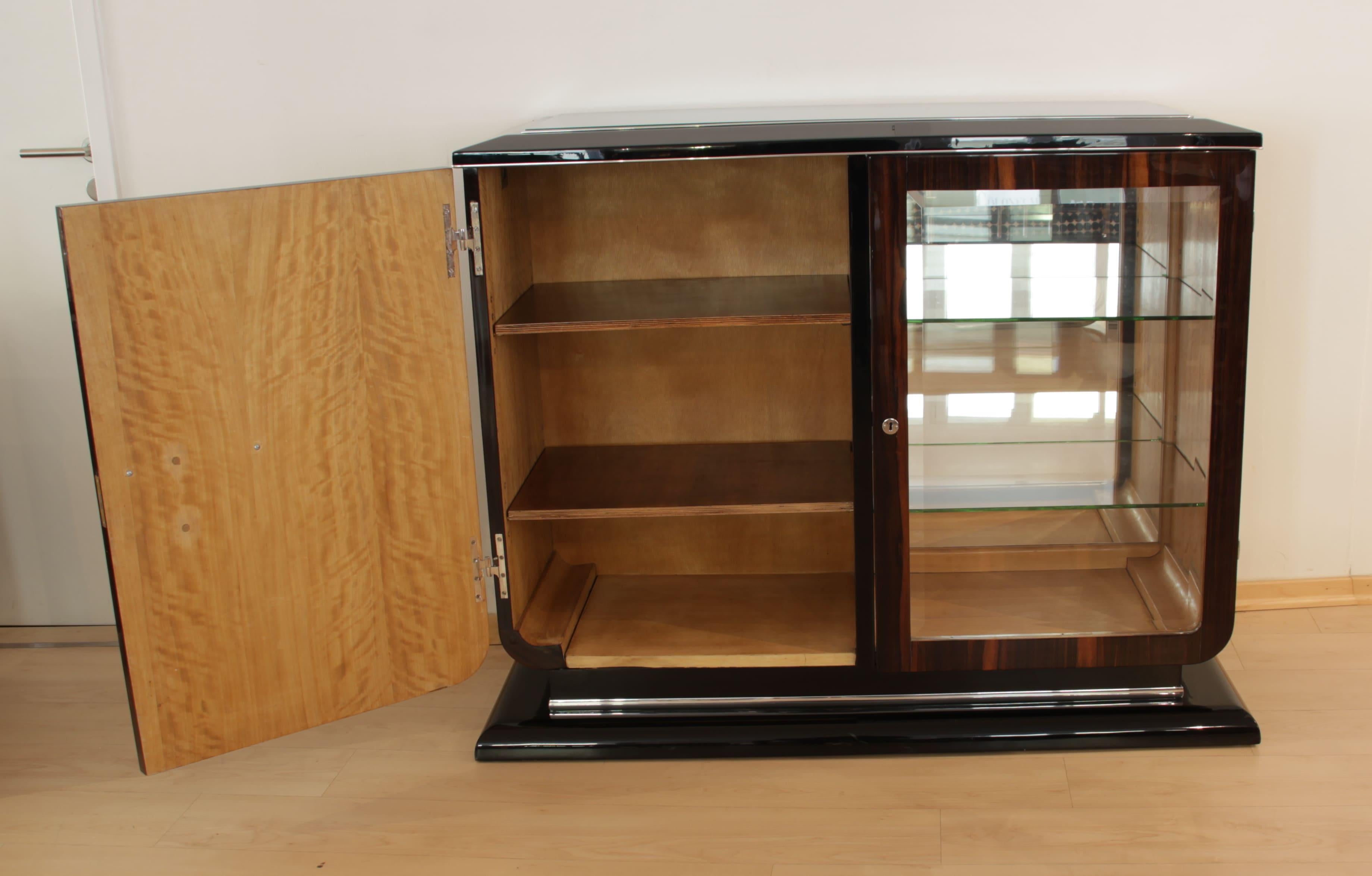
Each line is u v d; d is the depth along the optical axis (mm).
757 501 1876
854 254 1701
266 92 2146
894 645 1872
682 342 2152
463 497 1822
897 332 1727
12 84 2227
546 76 2127
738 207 2070
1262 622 2281
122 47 2125
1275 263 2150
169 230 1549
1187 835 1669
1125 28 2051
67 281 1510
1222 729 1873
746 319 1776
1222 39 2047
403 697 1884
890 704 1961
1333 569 2318
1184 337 1812
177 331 1585
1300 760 1834
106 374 1559
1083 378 1808
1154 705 1925
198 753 1753
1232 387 1728
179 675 1710
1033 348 1789
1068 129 1680
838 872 1631
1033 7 2049
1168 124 1725
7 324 2348
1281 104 2072
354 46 2123
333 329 1674
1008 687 1953
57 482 2438
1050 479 1855
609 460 2133
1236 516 1788
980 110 1955
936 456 1840
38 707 2199
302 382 1675
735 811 1785
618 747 1929
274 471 1693
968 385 1805
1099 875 1596
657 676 1993
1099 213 1703
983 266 1727
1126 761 1858
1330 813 1701
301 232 1621
